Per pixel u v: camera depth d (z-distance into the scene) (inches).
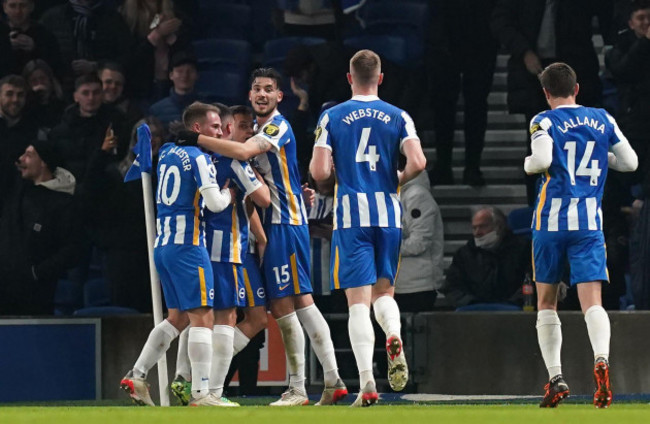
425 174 1610.5
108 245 1605.6
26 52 1804.9
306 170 1600.6
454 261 1600.6
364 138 949.2
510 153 1951.3
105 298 1696.6
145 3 1884.8
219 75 1989.4
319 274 1531.7
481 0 1834.4
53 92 1793.8
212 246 1054.4
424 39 1971.0
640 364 1465.3
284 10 1969.7
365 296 936.9
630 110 1747.0
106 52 1879.9
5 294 1579.7
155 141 1640.0
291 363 1113.4
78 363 1460.4
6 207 1598.2
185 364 1133.7
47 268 1573.6
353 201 940.6
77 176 1692.9
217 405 1020.5
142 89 1866.4
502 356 1478.8
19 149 1699.1
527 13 1807.3
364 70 965.8
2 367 1422.2
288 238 1093.1
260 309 1115.3
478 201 1879.9
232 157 1041.5
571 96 986.7
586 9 1806.1
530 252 1587.1
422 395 1466.5
